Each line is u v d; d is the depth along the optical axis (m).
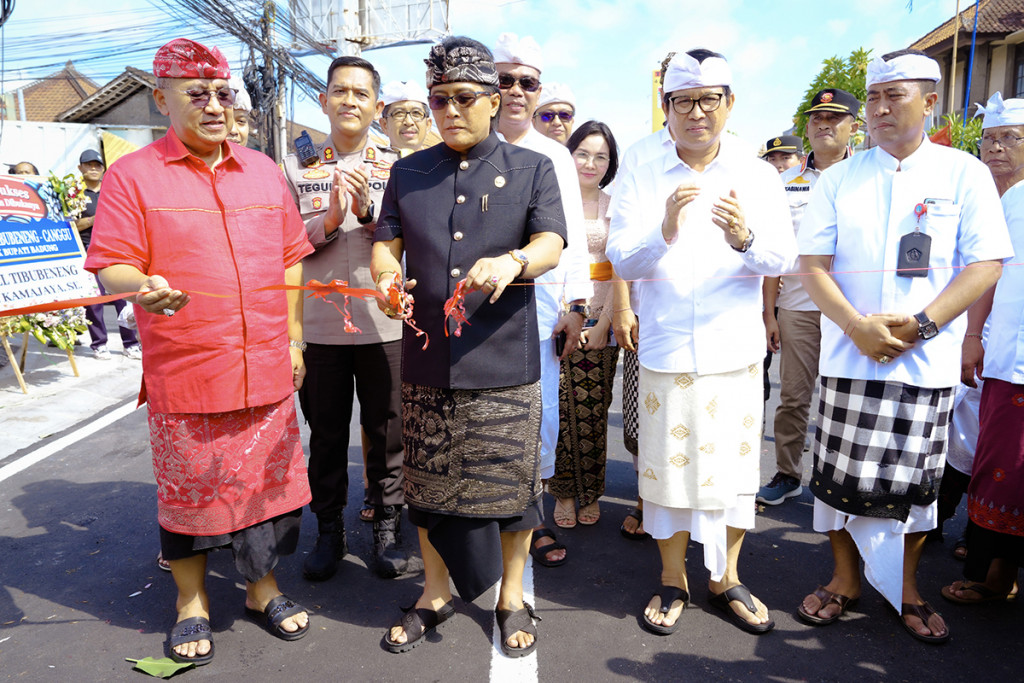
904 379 2.44
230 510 2.48
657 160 2.71
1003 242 2.39
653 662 2.45
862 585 2.94
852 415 2.51
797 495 3.93
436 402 2.41
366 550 3.31
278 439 2.58
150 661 2.43
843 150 4.38
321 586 2.98
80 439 4.84
